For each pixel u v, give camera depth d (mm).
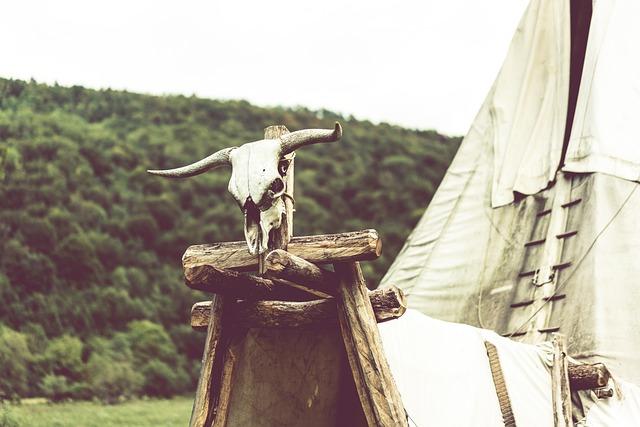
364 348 6797
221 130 48719
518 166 11453
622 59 10938
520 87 11867
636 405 8594
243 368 7539
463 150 12219
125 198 35281
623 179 10141
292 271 6594
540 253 10484
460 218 11719
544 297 10078
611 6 11250
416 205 43062
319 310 7148
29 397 21656
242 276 7137
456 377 7512
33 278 27359
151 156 41125
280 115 53906
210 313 7359
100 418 20078
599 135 10469
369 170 46094
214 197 37969
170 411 22031
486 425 7441
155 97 49375
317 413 7727
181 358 27297
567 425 7914
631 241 9742
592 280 9648
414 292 11477
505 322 10328
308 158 45719
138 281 30266
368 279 33125
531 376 8008
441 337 7684
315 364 7637
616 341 9234
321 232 39344
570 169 10594
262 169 6723
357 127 54156
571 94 11484
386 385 6715
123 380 24344
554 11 11695
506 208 11266
